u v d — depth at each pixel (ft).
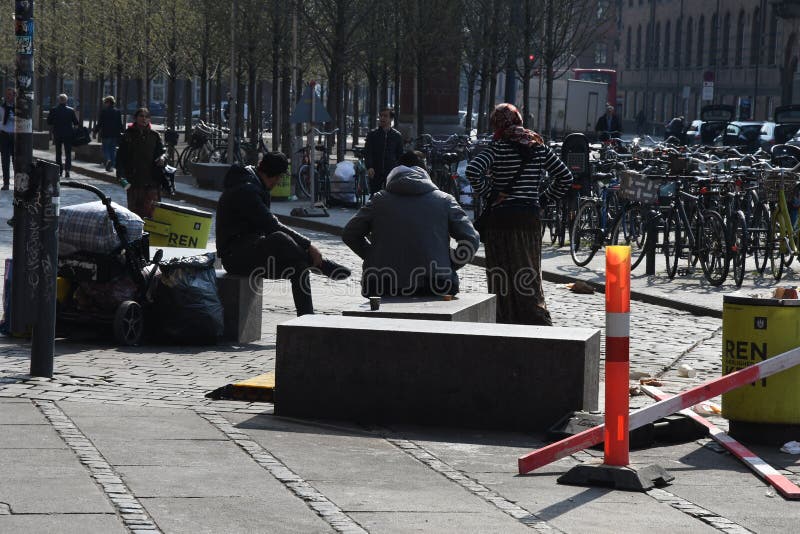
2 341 62.95
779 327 43.42
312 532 31.04
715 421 47.80
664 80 569.23
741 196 98.48
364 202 160.25
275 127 231.71
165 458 38.47
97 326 64.34
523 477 38.29
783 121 278.87
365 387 46.80
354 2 187.83
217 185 183.11
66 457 37.81
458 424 46.11
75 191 175.94
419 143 180.04
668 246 97.55
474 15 223.10
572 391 45.01
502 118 61.31
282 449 40.91
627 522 33.09
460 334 45.93
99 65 321.11
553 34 208.74
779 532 32.58
